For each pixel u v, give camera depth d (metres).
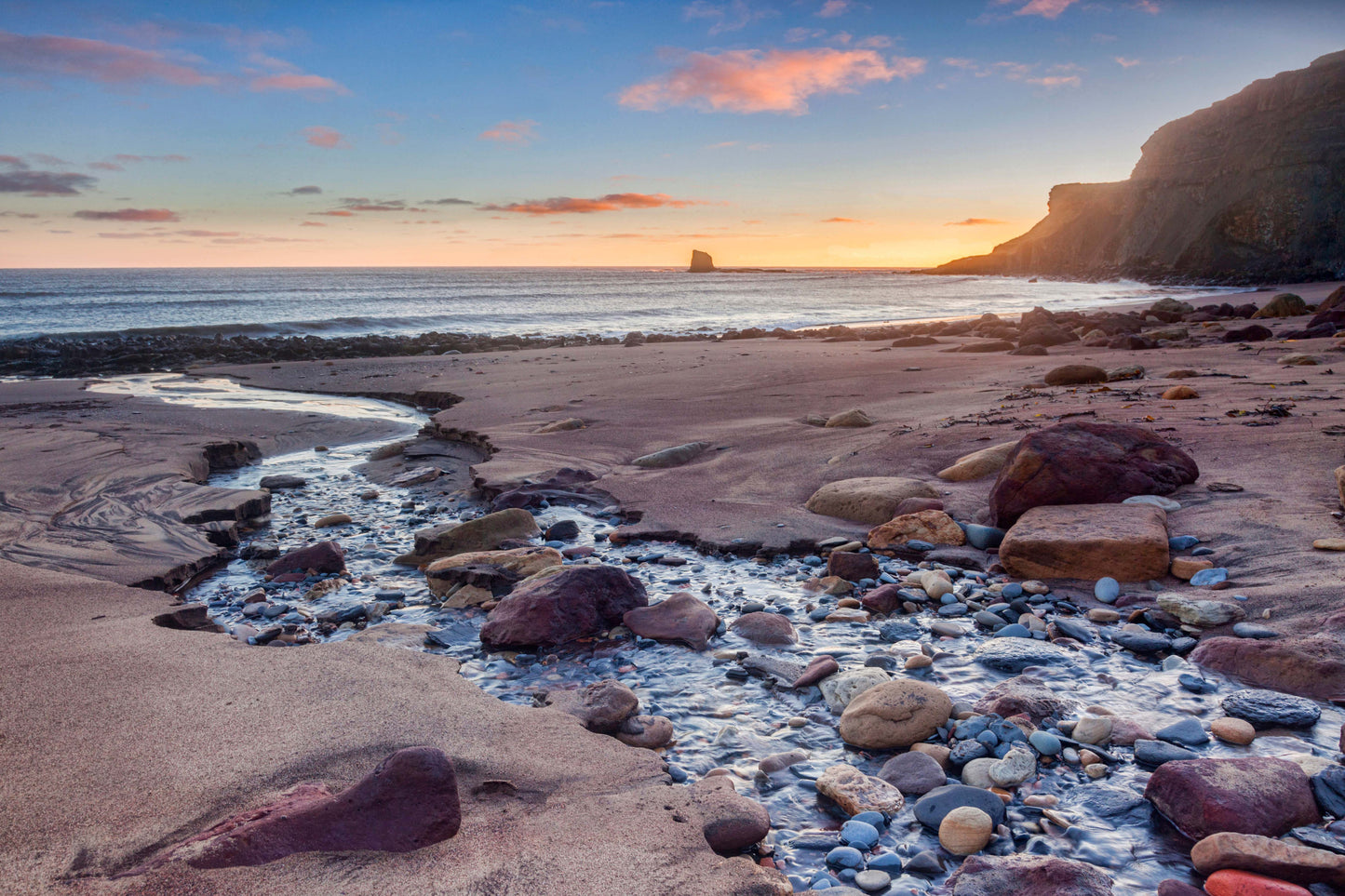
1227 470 6.68
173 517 7.28
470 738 3.32
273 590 5.86
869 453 8.58
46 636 4.42
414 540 6.83
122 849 2.48
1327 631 3.97
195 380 19.92
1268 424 7.82
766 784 3.23
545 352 24.22
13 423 12.29
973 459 7.59
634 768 3.14
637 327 40.75
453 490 8.95
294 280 108.56
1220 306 26.84
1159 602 4.65
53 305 49.31
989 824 2.76
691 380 16.12
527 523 6.90
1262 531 5.35
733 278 145.00
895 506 6.79
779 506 7.33
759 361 19.50
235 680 3.85
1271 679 3.78
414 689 3.81
